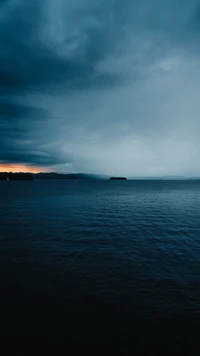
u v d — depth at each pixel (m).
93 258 11.66
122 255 12.19
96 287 8.37
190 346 5.42
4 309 6.89
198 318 6.46
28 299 7.49
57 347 5.40
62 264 10.83
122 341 5.58
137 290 8.14
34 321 6.32
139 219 23.94
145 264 10.81
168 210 31.53
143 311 6.80
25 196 59.19
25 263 10.93
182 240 15.35
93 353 5.22
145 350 5.30
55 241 15.07
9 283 8.70
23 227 19.75
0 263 10.92
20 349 5.33
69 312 6.75
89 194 68.25
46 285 8.53
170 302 7.31
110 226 20.19
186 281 8.90
